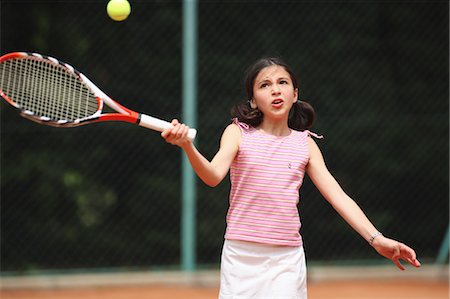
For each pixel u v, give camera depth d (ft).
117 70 67.62
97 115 27.63
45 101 29.91
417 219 68.23
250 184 29.04
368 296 55.62
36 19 69.56
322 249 66.54
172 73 67.41
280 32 68.39
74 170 66.03
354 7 69.51
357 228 28.68
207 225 66.74
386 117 68.80
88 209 65.87
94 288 59.31
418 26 70.28
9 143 65.72
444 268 63.05
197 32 66.85
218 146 65.87
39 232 65.00
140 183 66.08
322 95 68.49
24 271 63.67
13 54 28.66
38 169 65.67
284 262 28.84
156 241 65.77
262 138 29.48
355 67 69.05
